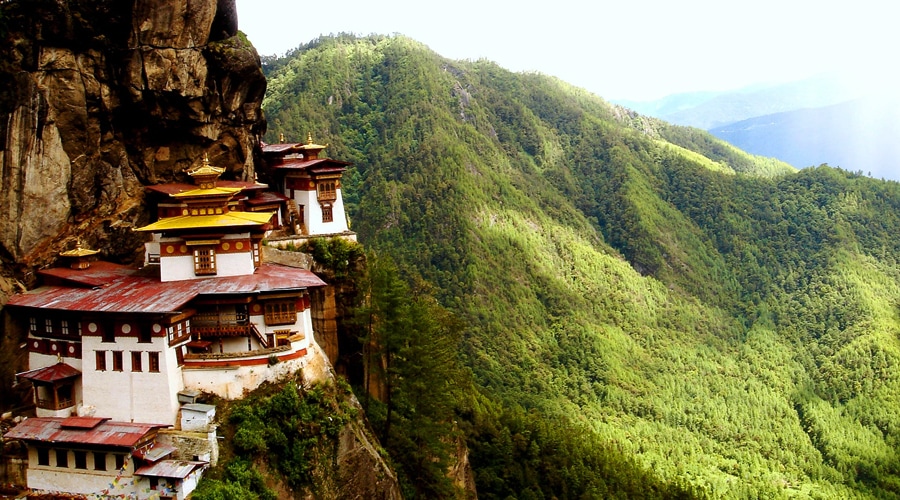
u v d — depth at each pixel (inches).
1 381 2046.0
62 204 2159.2
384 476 2129.7
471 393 4136.3
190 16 2283.5
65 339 2018.9
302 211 2699.3
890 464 7190.0
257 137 2736.2
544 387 7564.0
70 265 2164.1
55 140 2132.1
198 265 2139.5
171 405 1930.4
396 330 2466.8
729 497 5797.2
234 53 2431.1
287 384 2037.4
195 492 1819.6
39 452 1897.1
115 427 1900.8
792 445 7534.5
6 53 2089.1
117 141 2314.2
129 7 2209.6
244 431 1927.9
